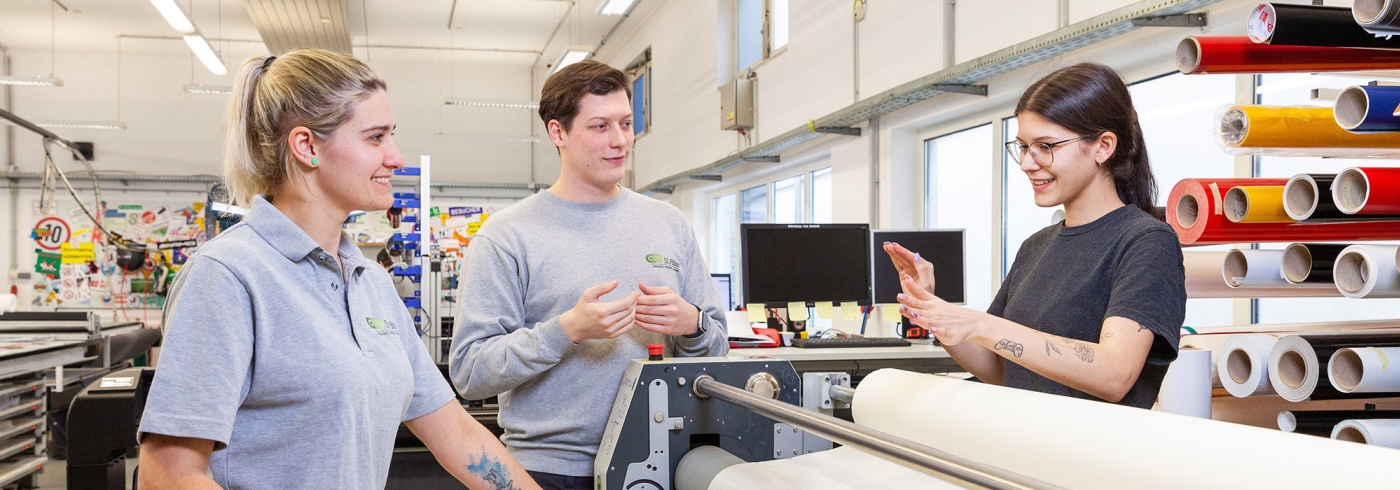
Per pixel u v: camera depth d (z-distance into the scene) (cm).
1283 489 69
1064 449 91
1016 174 401
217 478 87
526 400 139
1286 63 114
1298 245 115
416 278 466
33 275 939
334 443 90
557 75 142
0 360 300
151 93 973
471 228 852
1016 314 126
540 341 127
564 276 140
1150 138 324
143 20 852
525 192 1081
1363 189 99
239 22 860
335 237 100
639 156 943
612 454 123
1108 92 114
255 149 95
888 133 473
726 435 128
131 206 963
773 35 624
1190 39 113
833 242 304
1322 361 106
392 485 302
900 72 442
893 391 123
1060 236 124
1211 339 161
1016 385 126
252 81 95
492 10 847
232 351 83
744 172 691
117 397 276
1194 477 76
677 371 125
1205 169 297
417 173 426
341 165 94
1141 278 105
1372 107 96
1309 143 112
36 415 342
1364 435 103
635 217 148
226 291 84
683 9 775
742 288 293
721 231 806
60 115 953
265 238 91
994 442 101
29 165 945
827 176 599
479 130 1070
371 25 896
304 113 92
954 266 319
